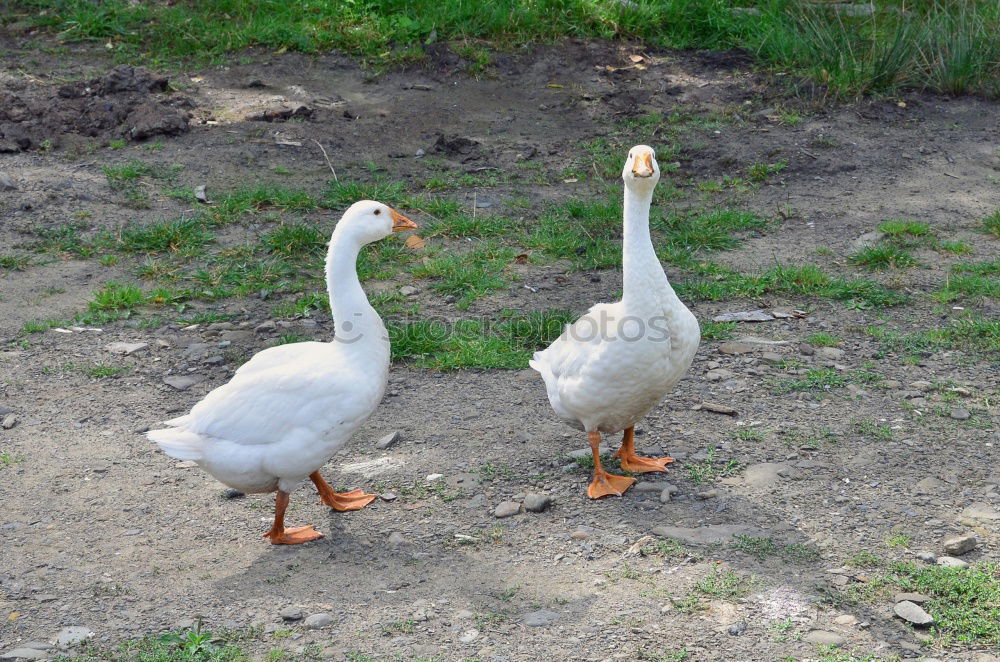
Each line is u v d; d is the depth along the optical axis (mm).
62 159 12273
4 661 4867
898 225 10625
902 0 16516
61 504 6316
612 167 12391
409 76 15211
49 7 16750
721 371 7930
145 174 11922
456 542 5859
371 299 9289
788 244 10516
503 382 7887
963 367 7910
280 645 4973
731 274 9766
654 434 7055
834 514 6008
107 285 9555
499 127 13664
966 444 6781
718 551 5660
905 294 9289
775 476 6438
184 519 6180
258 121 13531
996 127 13609
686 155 12828
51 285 9594
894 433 6949
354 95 14562
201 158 12398
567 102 14469
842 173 12305
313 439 5676
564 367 6262
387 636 5020
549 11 16469
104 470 6719
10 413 7449
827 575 5406
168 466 6797
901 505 6086
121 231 10516
